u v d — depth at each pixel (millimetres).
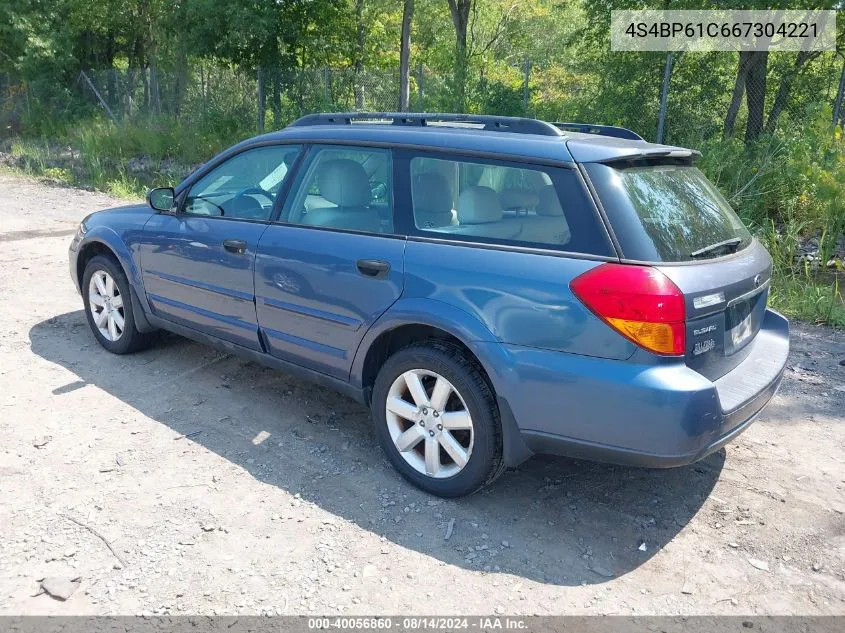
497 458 3277
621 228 2969
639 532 3271
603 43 16359
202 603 2723
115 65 31203
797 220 9641
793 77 13539
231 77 19688
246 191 4328
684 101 13172
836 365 5480
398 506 3414
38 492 3414
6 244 9125
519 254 3145
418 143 3578
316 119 4383
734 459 3971
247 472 3676
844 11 13891
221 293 4320
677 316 2844
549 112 14586
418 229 3486
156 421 4199
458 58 16562
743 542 3211
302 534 3172
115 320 5172
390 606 2738
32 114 24859
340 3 21953
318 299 3768
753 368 3402
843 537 3256
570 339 2967
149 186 16203
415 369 3428
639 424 2861
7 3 22891
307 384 4812
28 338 5539
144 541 3076
